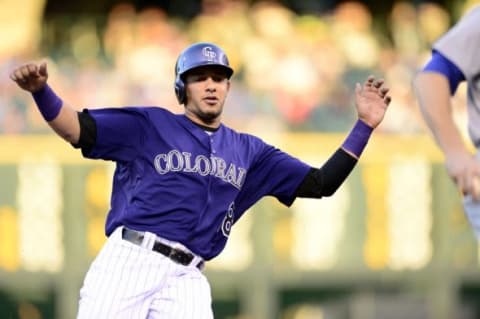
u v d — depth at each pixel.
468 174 15.20
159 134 22.23
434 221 55.06
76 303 52.59
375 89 23.20
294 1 59.75
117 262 22.09
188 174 22.19
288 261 54.09
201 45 22.66
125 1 60.47
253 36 56.94
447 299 55.19
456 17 61.31
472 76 17.00
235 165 22.69
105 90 54.84
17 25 55.62
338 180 23.20
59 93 54.69
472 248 55.25
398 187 54.94
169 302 22.11
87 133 21.59
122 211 22.33
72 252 52.59
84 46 56.16
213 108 22.47
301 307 54.34
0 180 52.53
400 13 60.31
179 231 22.16
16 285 52.47
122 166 22.41
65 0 59.62
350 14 58.84
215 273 53.78
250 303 53.97
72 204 52.69
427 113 16.34
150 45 55.81
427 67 17.02
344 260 54.50
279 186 23.36
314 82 56.03
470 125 17.64
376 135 55.34
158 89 54.84
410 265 55.00
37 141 52.91
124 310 21.97
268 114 55.12
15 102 53.28
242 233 53.97
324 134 55.22
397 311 55.03
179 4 60.19
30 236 52.53
